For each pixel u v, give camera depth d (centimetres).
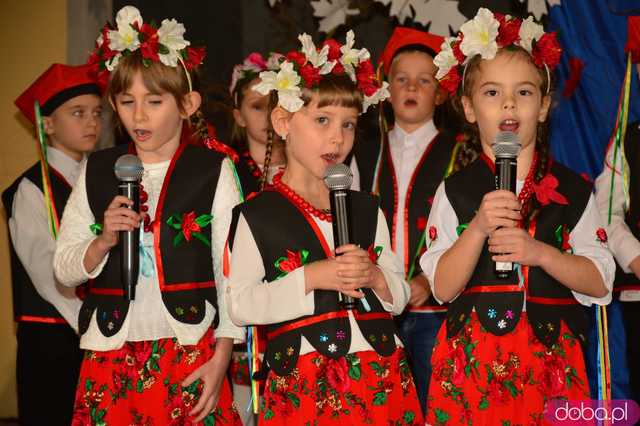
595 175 494
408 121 473
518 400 295
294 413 283
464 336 303
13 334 599
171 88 314
